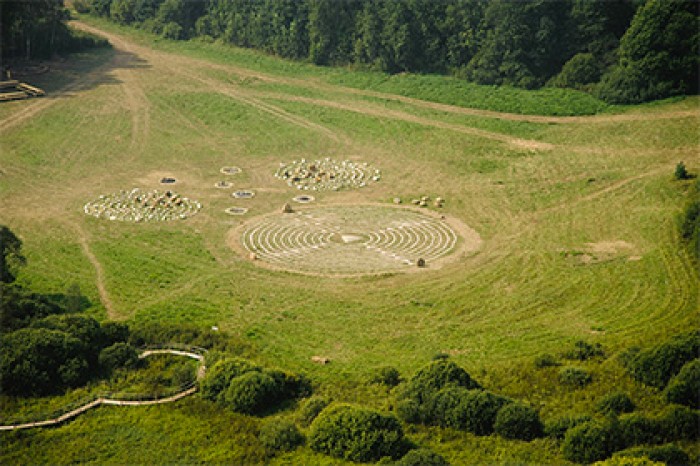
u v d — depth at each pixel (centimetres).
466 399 5400
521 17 13675
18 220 9231
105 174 10775
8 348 5791
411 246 8756
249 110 13500
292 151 11850
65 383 5822
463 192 10312
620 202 9669
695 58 12494
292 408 5700
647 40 12544
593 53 13725
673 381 5562
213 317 7212
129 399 5678
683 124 11769
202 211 9681
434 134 12281
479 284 7831
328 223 9375
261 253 8550
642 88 12712
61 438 5256
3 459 5041
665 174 10319
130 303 7438
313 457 5069
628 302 7331
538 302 7431
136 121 12850
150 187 10381
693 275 7750
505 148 11644
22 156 11200
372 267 8231
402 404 5541
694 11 12562
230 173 10994
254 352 6481
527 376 6053
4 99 13250
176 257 8412
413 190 10412
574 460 4991
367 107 13588
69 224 9175
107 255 8419
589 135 11838
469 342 6775
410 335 6919
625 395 5509
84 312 7225
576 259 8300
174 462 5028
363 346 6756
